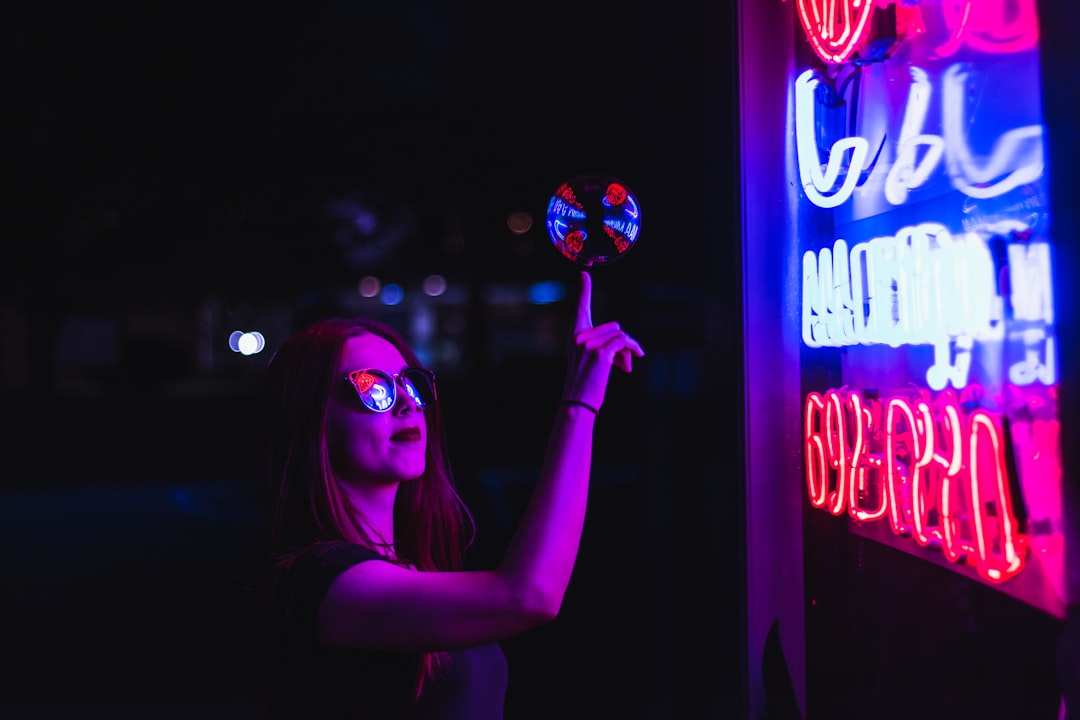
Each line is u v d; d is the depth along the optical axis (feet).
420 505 7.95
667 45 12.25
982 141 6.51
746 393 7.88
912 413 6.84
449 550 8.08
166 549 38.37
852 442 7.28
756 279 7.88
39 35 50.16
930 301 6.77
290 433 6.81
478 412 76.13
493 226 72.28
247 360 125.49
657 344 13.76
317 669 6.16
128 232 55.93
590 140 49.16
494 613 5.75
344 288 63.26
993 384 6.39
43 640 25.73
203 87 51.65
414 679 6.26
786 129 7.86
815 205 7.61
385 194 57.11
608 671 22.85
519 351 109.19
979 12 6.51
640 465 14.19
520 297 118.21
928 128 6.86
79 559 36.86
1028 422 6.22
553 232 7.04
